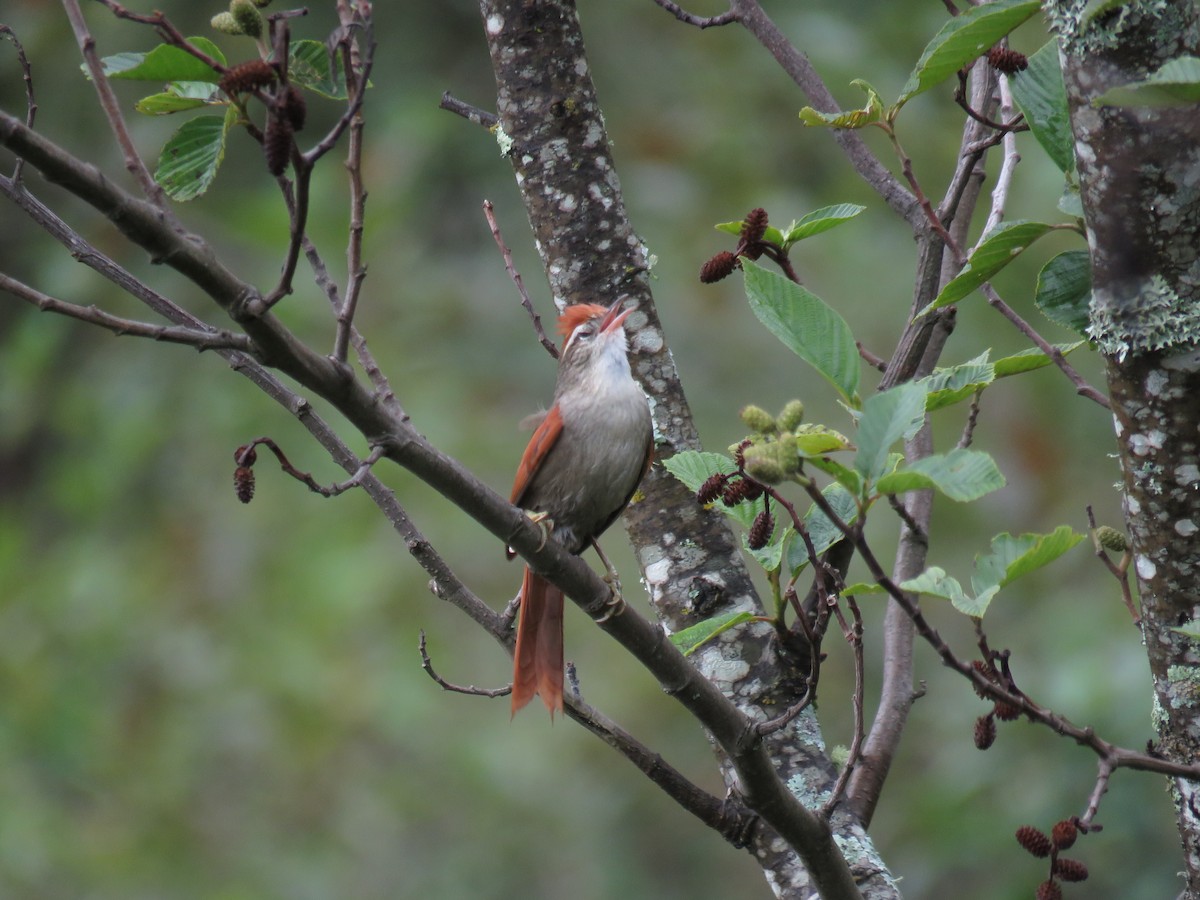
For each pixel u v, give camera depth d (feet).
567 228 24.68
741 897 42.37
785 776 21.25
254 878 41.14
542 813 43.21
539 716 44.09
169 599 44.47
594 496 24.97
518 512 17.01
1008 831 32.48
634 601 43.19
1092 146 15.49
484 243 48.24
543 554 17.10
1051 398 42.45
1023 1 16.88
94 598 44.68
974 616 15.19
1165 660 16.87
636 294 24.72
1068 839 15.53
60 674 43.19
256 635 43.32
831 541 18.57
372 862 42.37
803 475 13.78
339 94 16.31
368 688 42.57
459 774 43.01
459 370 45.78
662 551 23.34
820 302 16.19
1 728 42.06
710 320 46.57
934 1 50.34
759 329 46.39
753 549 18.15
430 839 42.91
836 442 16.05
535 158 24.70
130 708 43.14
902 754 38.75
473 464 43.75
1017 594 39.09
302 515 45.21
